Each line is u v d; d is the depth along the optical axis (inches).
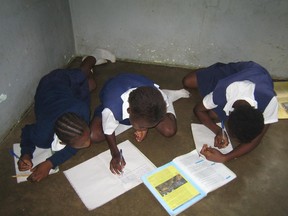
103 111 57.5
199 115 66.9
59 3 85.5
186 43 90.9
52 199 53.3
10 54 65.7
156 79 89.2
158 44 93.4
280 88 83.0
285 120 73.1
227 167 60.0
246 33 84.1
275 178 58.2
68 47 96.0
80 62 98.8
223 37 86.7
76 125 49.1
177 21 87.0
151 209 51.6
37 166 55.6
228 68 68.8
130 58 99.1
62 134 48.9
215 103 61.9
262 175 58.7
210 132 66.4
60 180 56.6
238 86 56.5
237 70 66.1
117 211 51.1
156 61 97.6
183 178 55.2
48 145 57.3
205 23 85.3
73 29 97.0
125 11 88.8
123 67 95.2
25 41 71.0
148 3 85.5
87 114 55.9
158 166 60.6
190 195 52.4
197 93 82.4
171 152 63.8
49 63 84.8
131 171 56.8
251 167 60.3
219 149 61.2
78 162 60.7
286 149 65.2
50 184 55.9
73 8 92.2
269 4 77.2
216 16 83.1
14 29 66.0
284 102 77.7
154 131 69.2
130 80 58.9
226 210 51.7
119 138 66.8
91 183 55.1
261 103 54.9
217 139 62.0
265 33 82.6
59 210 51.5
